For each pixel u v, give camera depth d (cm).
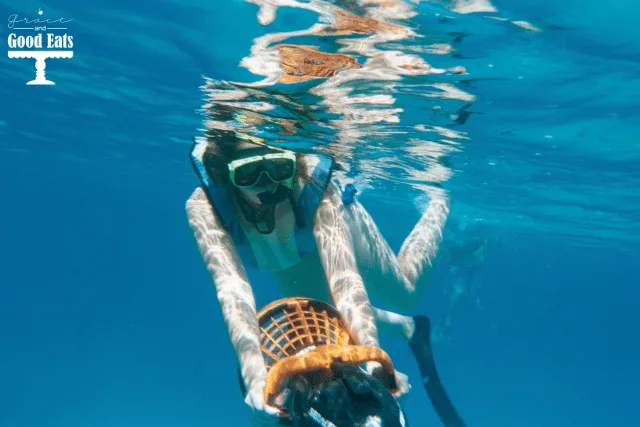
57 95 1583
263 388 294
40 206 8100
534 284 9631
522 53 713
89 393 4375
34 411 3806
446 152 1277
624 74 769
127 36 930
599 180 1493
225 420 4206
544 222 2602
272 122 1038
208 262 421
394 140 1159
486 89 844
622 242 3128
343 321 369
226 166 443
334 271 419
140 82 1191
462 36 670
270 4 638
